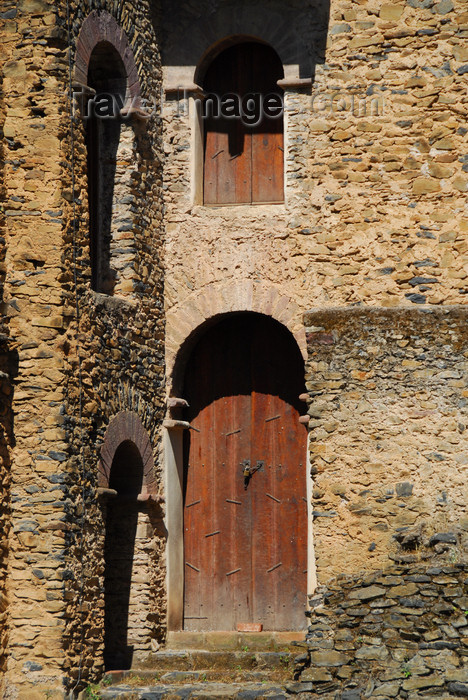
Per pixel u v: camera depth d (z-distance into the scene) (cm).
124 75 1811
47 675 1520
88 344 1636
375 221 1864
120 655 1778
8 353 1573
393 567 1563
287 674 1662
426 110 1861
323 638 1522
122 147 1822
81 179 1641
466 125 1848
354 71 1891
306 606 1878
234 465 1939
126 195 1814
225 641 1819
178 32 1961
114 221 1814
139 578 1797
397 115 1870
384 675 1462
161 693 1569
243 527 1925
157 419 1870
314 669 1498
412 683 1440
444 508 1639
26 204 1595
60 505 1541
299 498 1908
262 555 1912
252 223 1908
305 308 1875
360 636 1510
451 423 1656
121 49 1788
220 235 1917
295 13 1920
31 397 1562
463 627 1476
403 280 1844
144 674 1700
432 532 1630
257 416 1942
